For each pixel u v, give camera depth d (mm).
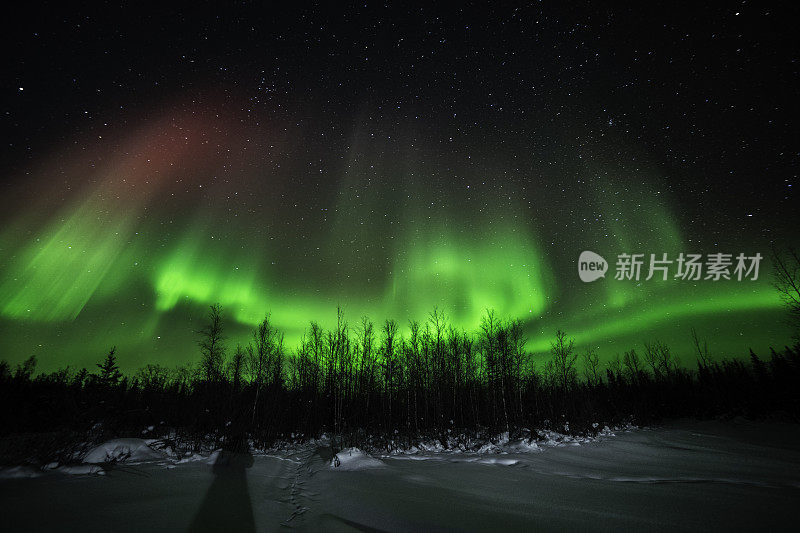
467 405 40344
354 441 26797
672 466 17156
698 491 11328
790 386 39812
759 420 36969
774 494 10859
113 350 28625
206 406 28312
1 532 6211
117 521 7070
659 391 58844
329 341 47500
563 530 7273
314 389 42312
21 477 10414
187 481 11422
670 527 7559
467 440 26969
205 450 18281
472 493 10828
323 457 19719
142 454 14750
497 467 16312
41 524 6652
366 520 8125
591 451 21531
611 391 59531
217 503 9047
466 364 43438
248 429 25641
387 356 43812
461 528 7324
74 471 11430
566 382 49125
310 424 35188
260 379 36719
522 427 33625
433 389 40719
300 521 8391
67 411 21500
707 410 48500
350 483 12211
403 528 7430
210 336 41312
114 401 25609
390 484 11883
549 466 16781
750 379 50812
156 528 6832
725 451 21891
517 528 7363
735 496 10578
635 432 32250
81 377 27656
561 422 34625
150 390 38688
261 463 16922
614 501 9898
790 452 21547
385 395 40844
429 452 22672
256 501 9820
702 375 59875
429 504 9195
